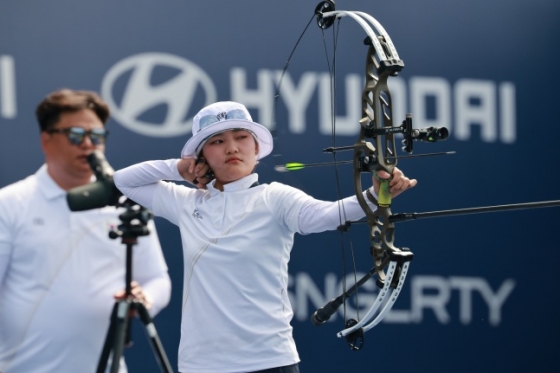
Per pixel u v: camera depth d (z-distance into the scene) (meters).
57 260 14.02
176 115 21.44
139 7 21.25
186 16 21.58
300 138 22.09
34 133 20.48
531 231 23.73
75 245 14.11
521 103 23.80
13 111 20.38
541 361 23.62
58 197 14.29
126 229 13.42
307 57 22.30
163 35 21.41
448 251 23.17
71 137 14.30
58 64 20.64
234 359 12.80
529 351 23.56
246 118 13.80
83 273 14.08
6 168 20.30
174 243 21.38
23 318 13.92
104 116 15.07
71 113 14.39
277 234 13.17
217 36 21.78
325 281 22.16
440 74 23.30
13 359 13.98
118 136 21.03
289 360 12.94
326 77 22.36
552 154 23.92
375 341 22.50
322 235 22.20
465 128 23.41
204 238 13.34
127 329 13.74
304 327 22.00
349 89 22.45
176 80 21.45
